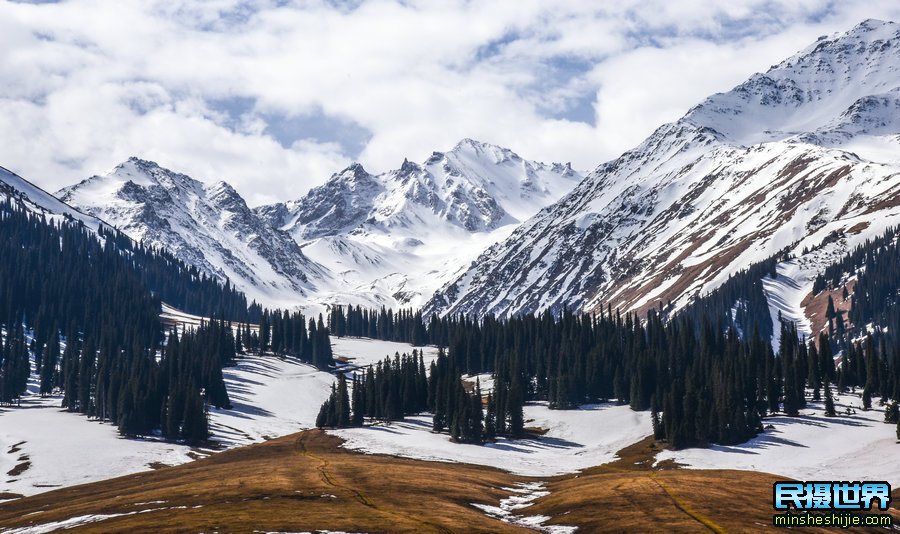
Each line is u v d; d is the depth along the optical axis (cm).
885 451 14738
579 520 9419
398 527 8525
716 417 16475
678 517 9219
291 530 8300
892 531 9394
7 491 13762
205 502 10044
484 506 10450
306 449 16888
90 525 8944
